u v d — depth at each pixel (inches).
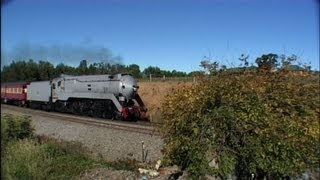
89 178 532.4
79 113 1606.8
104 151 769.6
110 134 883.4
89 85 1552.7
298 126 354.9
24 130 788.0
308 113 365.4
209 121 375.6
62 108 1758.1
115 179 520.1
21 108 2086.6
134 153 713.6
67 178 536.1
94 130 962.7
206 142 377.7
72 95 1652.3
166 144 416.8
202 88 390.0
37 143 710.5
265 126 357.1
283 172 354.3
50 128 1100.5
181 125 390.6
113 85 1433.3
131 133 850.1
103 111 1465.3
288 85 371.9
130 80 1430.9
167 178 490.0
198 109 382.6
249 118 361.4
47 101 1897.1
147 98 1572.3
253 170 364.5
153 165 600.4
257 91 366.9
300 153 355.3
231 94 374.6
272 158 357.4
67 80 1718.8
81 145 778.8
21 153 598.5
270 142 355.9
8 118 791.7
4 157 598.5
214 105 382.9
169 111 403.5
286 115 365.1
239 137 370.0
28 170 542.0
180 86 413.7
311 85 375.9
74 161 589.6
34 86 2050.9
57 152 636.1
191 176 388.2
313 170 360.8
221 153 373.1
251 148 361.1
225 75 390.9
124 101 1421.0
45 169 554.9
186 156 396.5
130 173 535.8
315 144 361.1
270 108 361.7
